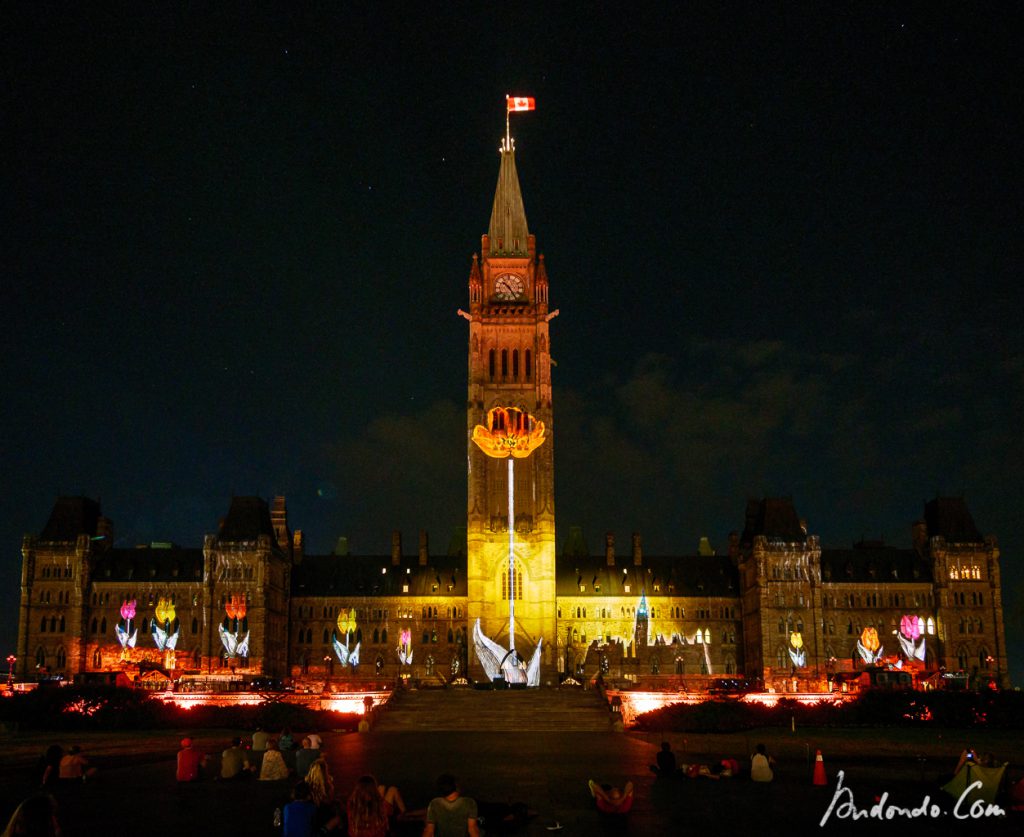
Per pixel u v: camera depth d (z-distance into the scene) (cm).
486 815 4559
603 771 6775
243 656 18725
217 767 6116
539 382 19575
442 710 11888
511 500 18675
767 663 19312
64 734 9650
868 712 11031
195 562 19962
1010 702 10900
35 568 19462
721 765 6481
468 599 18900
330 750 8375
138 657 17425
